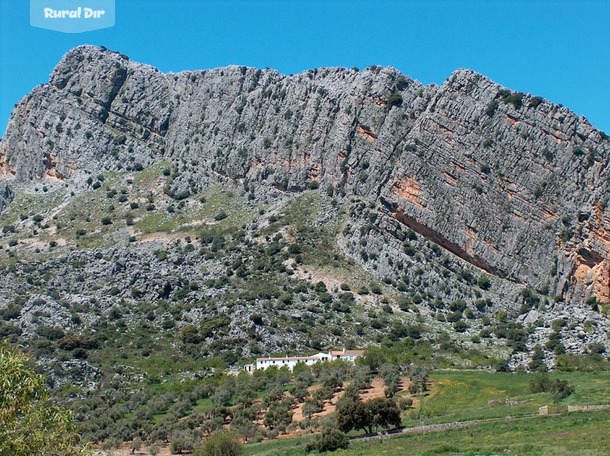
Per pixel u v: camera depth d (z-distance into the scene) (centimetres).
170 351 19175
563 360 17125
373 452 9900
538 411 11494
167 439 13312
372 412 11706
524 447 8962
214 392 15912
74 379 16988
